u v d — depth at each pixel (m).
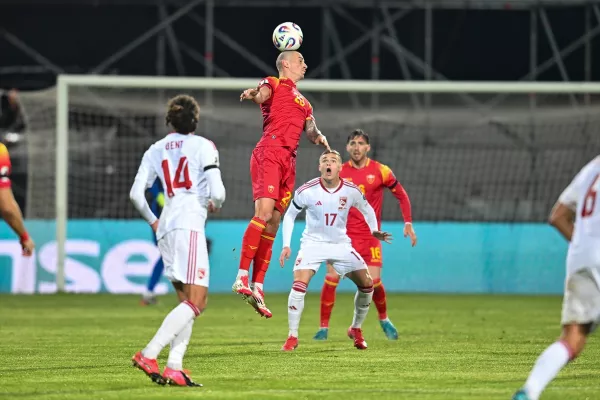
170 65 80.44
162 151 21.41
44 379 22.16
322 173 29.20
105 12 80.62
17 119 72.75
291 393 19.86
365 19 80.62
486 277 60.97
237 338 33.06
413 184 66.81
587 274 17.33
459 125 69.31
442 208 66.62
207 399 19.00
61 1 77.88
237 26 80.56
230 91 70.62
